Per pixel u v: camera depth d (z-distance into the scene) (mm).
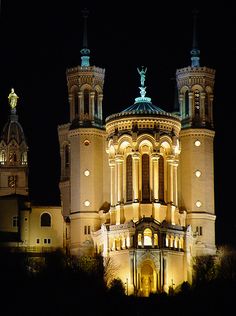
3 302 198125
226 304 197000
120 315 198000
